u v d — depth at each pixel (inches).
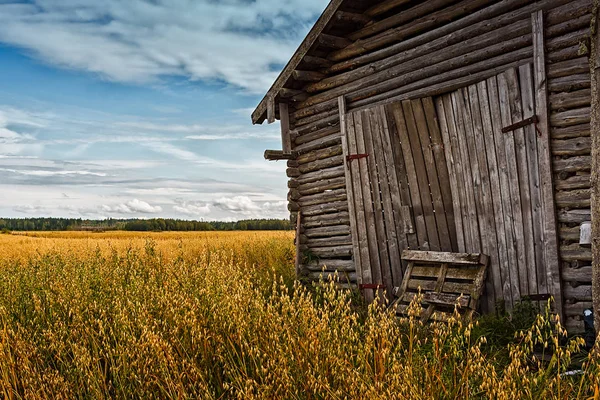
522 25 255.1
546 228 240.2
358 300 323.3
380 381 124.0
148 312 177.9
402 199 306.2
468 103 275.6
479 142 269.7
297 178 386.3
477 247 271.4
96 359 153.8
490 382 119.9
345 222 352.8
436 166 289.9
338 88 347.3
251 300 168.9
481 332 224.2
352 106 339.0
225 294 176.6
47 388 146.8
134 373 148.8
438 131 289.1
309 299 150.3
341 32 339.0
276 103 382.9
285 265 545.3
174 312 171.8
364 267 327.3
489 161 265.4
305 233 384.2
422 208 297.1
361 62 333.1
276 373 133.0
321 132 362.3
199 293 190.1
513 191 255.1
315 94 367.2
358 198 330.3
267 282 331.9
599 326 187.0
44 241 1174.3
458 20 283.7
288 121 381.4
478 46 273.3
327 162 358.3
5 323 187.5
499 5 265.3
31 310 221.3
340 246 358.0
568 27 235.8
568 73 236.1
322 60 349.4
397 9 318.3
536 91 244.7
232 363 155.4
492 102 263.9
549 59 242.4
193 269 226.8
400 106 306.0
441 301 267.7
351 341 142.6
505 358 200.1
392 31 315.3
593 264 189.5
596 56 192.2
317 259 375.2
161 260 308.0
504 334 229.3
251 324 161.9
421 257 291.9
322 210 366.0
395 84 312.0
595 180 189.5
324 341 140.7
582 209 233.0
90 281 237.8
